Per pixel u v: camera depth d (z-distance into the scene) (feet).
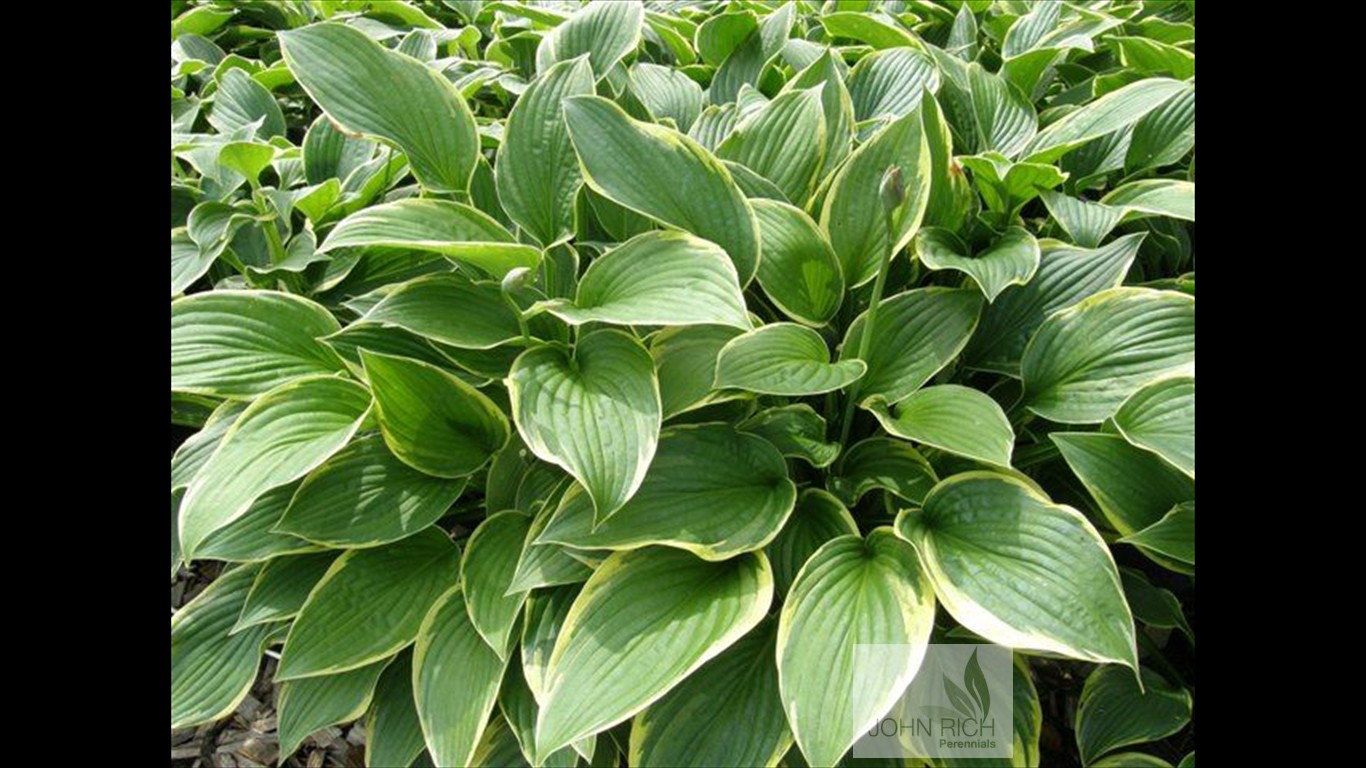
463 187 7.20
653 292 5.87
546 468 6.39
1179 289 6.89
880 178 6.88
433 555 6.44
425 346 6.78
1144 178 8.23
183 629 6.41
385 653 5.94
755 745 5.34
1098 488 5.80
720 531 5.60
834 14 9.62
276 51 11.62
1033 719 5.59
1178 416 5.64
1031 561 5.17
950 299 6.52
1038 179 7.08
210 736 7.38
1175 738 6.55
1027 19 9.70
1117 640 4.80
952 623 6.14
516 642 5.84
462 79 9.51
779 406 6.64
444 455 6.34
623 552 5.65
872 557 5.58
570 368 6.03
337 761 7.12
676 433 6.04
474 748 5.47
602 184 6.33
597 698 5.05
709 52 10.20
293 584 6.33
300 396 6.04
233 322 6.50
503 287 5.52
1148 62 9.20
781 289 6.65
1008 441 5.47
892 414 6.21
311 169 8.58
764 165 7.57
